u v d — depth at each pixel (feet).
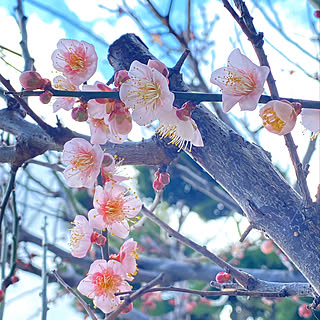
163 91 1.22
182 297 3.22
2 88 1.49
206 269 2.90
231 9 1.22
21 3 1.83
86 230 1.37
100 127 1.33
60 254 2.91
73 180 1.36
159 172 1.52
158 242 3.74
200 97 1.22
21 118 1.56
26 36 1.70
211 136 1.36
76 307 3.58
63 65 1.31
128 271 1.39
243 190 1.32
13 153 1.53
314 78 1.97
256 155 1.34
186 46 2.07
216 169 1.36
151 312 3.93
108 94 1.24
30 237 2.92
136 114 1.24
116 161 1.51
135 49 1.50
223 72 1.21
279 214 1.27
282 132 1.17
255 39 1.22
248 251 3.67
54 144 1.52
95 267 1.38
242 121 2.31
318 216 1.25
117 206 1.37
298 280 2.62
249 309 3.75
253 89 1.19
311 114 1.21
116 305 1.38
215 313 3.84
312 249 1.23
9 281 1.76
